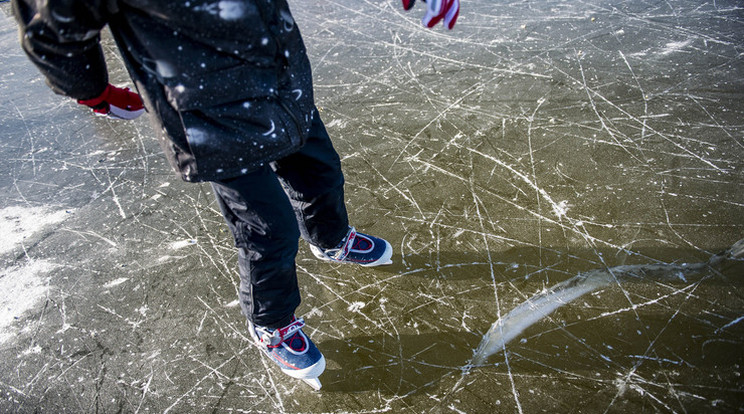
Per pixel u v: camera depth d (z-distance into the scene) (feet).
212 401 4.97
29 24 2.97
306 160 4.69
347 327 5.51
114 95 3.94
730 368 4.75
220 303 5.87
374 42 10.46
